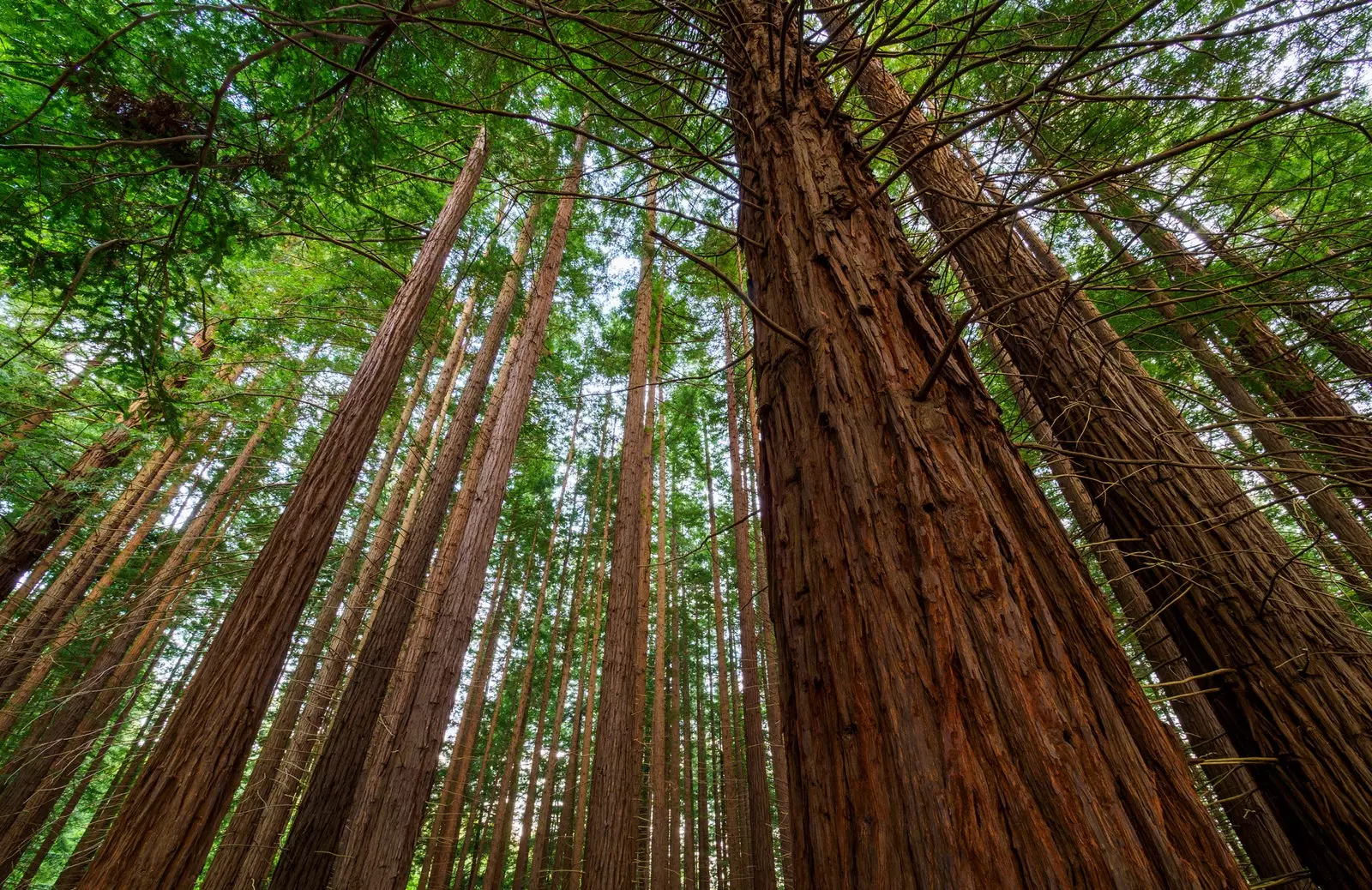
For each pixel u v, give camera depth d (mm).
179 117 2744
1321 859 1900
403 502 7219
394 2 1907
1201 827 714
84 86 2529
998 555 906
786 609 1060
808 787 860
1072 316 2701
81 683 5145
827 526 1034
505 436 6250
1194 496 2414
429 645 5141
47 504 6297
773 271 1447
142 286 3113
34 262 2852
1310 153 1953
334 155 3344
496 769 17047
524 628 18750
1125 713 807
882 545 950
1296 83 1957
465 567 5535
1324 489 1726
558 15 1558
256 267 6332
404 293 4316
